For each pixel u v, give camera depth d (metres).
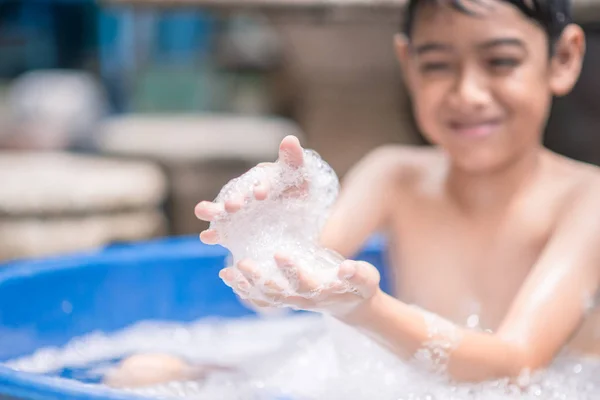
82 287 1.48
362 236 1.39
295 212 1.01
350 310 0.97
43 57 3.72
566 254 1.16
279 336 1.51
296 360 1.28
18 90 3.37
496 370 1.06
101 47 3.79
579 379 1.18
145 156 2.77
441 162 1.42
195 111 3.75
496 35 1.18
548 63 1.25
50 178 2.16
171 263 1.60
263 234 0.98
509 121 1.22
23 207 2.01
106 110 3.56
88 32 3.75
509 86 1.20
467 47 1.19
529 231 1.27
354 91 2.45
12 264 1.44
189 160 2.77
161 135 2.91
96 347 1.45
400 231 1.40
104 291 1.52
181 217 2.79
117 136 2.95
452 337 1.04
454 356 1.04
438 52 1.22
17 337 1.35
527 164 1.29
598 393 1.14
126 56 3.82
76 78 3.43
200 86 3.76
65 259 1.47
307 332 1.49
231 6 1.85
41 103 3.16
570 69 1.30
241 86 3.75
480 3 1.18
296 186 1.00
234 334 1.55
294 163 0.99
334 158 2.52
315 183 1.05
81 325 1.48
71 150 3.11
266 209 0.99
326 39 2.35
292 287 0.92
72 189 2.08
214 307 1.65
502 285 1.28
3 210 2.00
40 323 1.40
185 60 3.88
